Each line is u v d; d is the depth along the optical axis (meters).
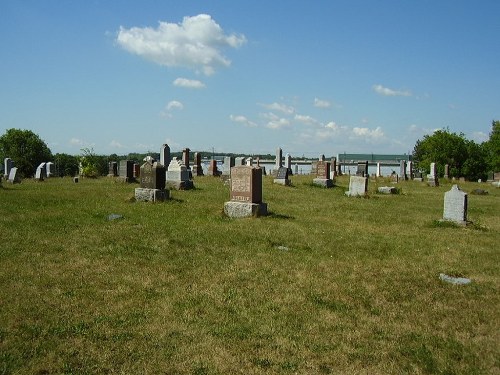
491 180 70.75
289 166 50.22
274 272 9.20
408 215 19.19
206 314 6.85
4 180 31.75
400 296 8.09
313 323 6.68
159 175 19.53
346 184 36.41
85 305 6.98
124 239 11.49
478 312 7.40
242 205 16.33
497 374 5.36
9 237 11.14
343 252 11.38
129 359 5.37
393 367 5.43
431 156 70.88
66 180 33.91
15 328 6.02
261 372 5.20
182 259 9.94
